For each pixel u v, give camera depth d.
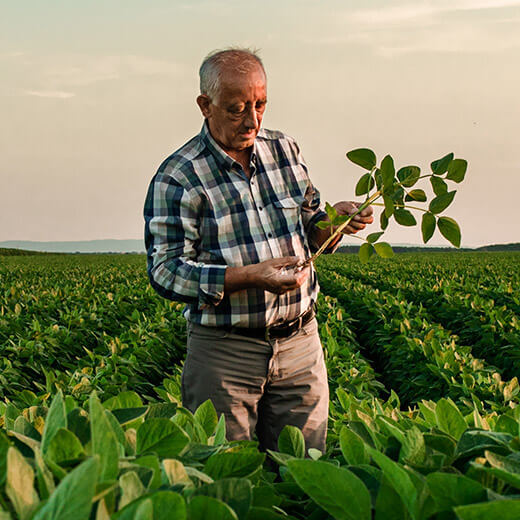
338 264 35.06
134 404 1.88
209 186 3.16
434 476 1.26
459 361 7.04
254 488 1.53
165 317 11.91
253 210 3.22
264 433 3.47
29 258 65.81
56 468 1.25
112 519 1.13
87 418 1.56
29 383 8.16
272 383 3.32
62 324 11.50
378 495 1.31
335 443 2.66
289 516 1.49
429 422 2.21
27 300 14.69
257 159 3.30
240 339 3.20
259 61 3.00
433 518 1.29
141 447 1.57
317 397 3.38
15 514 1.11
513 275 22.55
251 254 3.19
